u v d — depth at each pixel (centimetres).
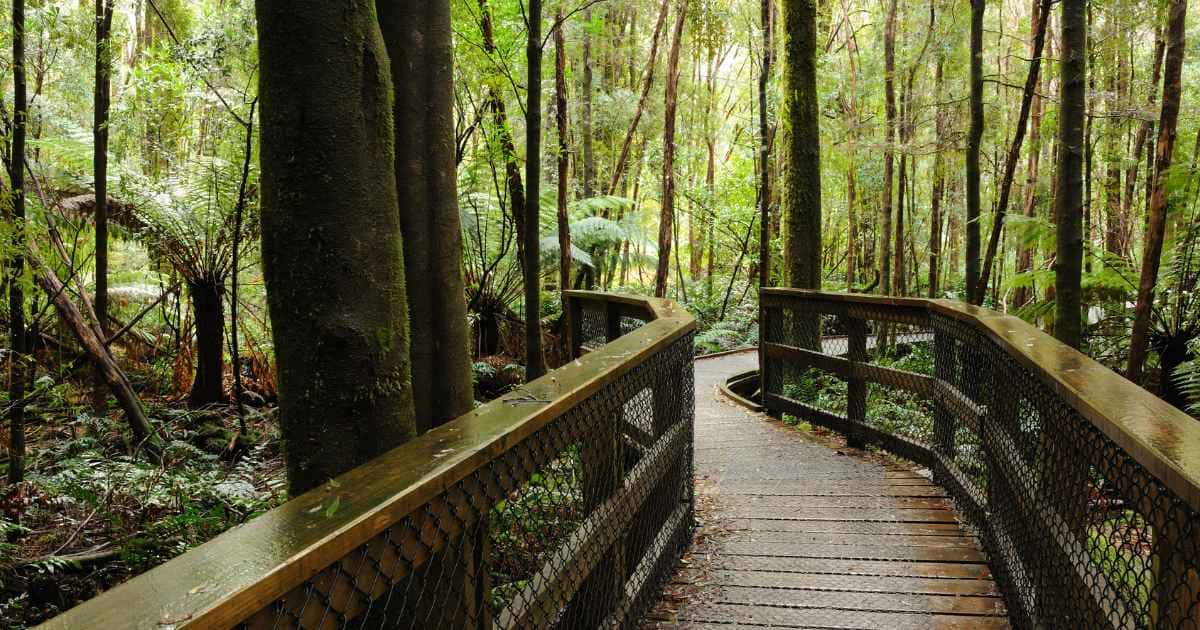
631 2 1521
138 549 409
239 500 473
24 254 484
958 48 1304
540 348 612
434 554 147
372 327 207
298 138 199
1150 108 932
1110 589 180
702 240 2012
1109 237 1470
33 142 787
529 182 589
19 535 429
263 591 89
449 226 296
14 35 521
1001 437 296
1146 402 173
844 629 285
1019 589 266
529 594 188
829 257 2234
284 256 203
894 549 358
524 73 848
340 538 105
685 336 367
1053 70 1473
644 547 305
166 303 985
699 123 2302
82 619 79
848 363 559
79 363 728
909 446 491
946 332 433
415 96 285
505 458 168
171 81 711
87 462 540
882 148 1180
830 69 1448
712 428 636
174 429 705
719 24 1279
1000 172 1633
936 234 1402
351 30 202
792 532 385
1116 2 1034
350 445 206
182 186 818
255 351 924
